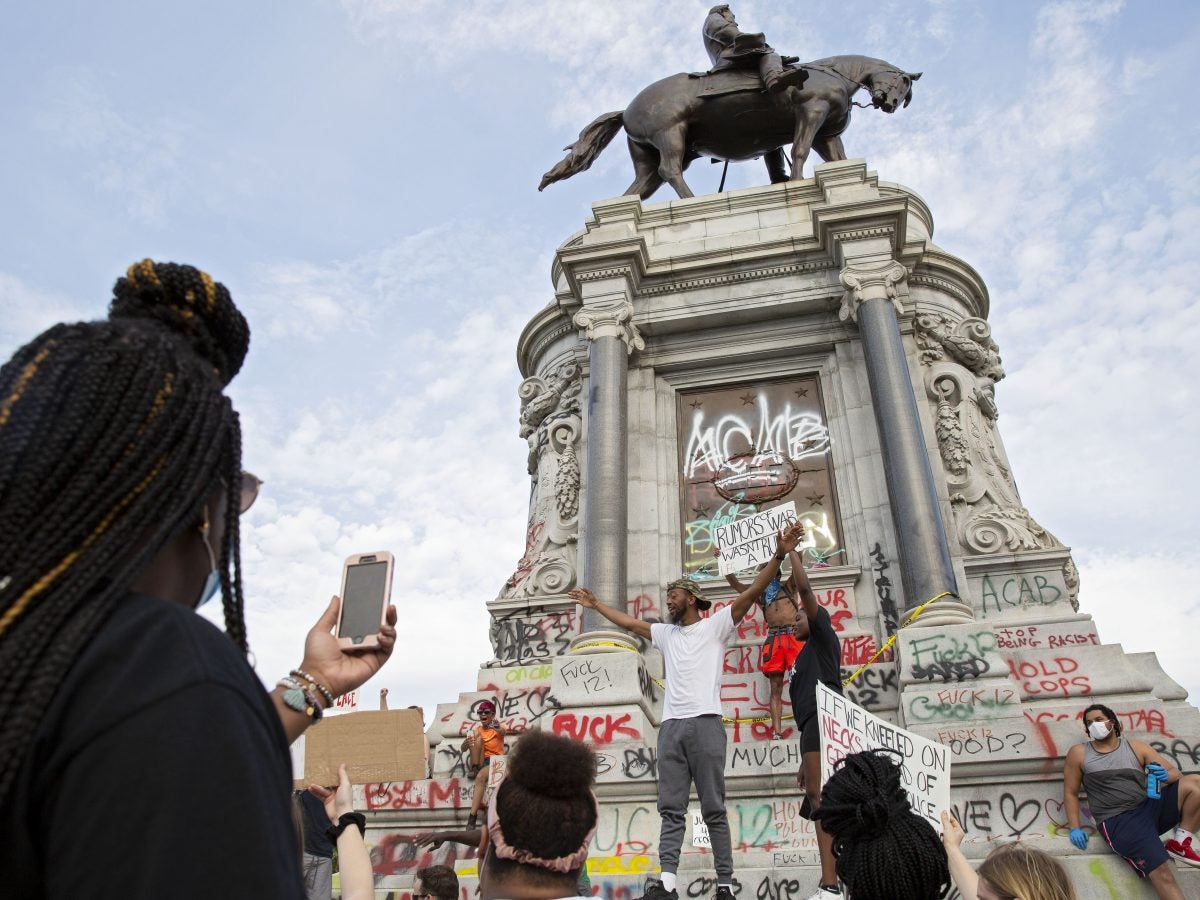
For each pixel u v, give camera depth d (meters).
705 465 13.42
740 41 15.52
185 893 1.16
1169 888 7.22
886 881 3.11
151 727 1.24
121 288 2.00
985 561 11.79
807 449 13.17
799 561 7.59
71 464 1.44
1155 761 7.64
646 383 13.86
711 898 8.20
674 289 14.12
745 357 13.80
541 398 15.13
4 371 1.58
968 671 9.84
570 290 14.54
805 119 15.42
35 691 1.23
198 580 1.73
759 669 11.14
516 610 13.12
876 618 11.60
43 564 1.35
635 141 16.34
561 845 2.68
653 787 9.66
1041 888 3.39
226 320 2.05
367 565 2.63
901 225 13.40
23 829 1.23
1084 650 10.06
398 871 10.16
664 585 12.49
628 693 10.58
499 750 10.77
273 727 1.46
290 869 1.32
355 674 2.50
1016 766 8.87
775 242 13.80
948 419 13.12
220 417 1.69
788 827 9.21
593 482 12.55
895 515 11.47
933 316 14.09
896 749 5.04
